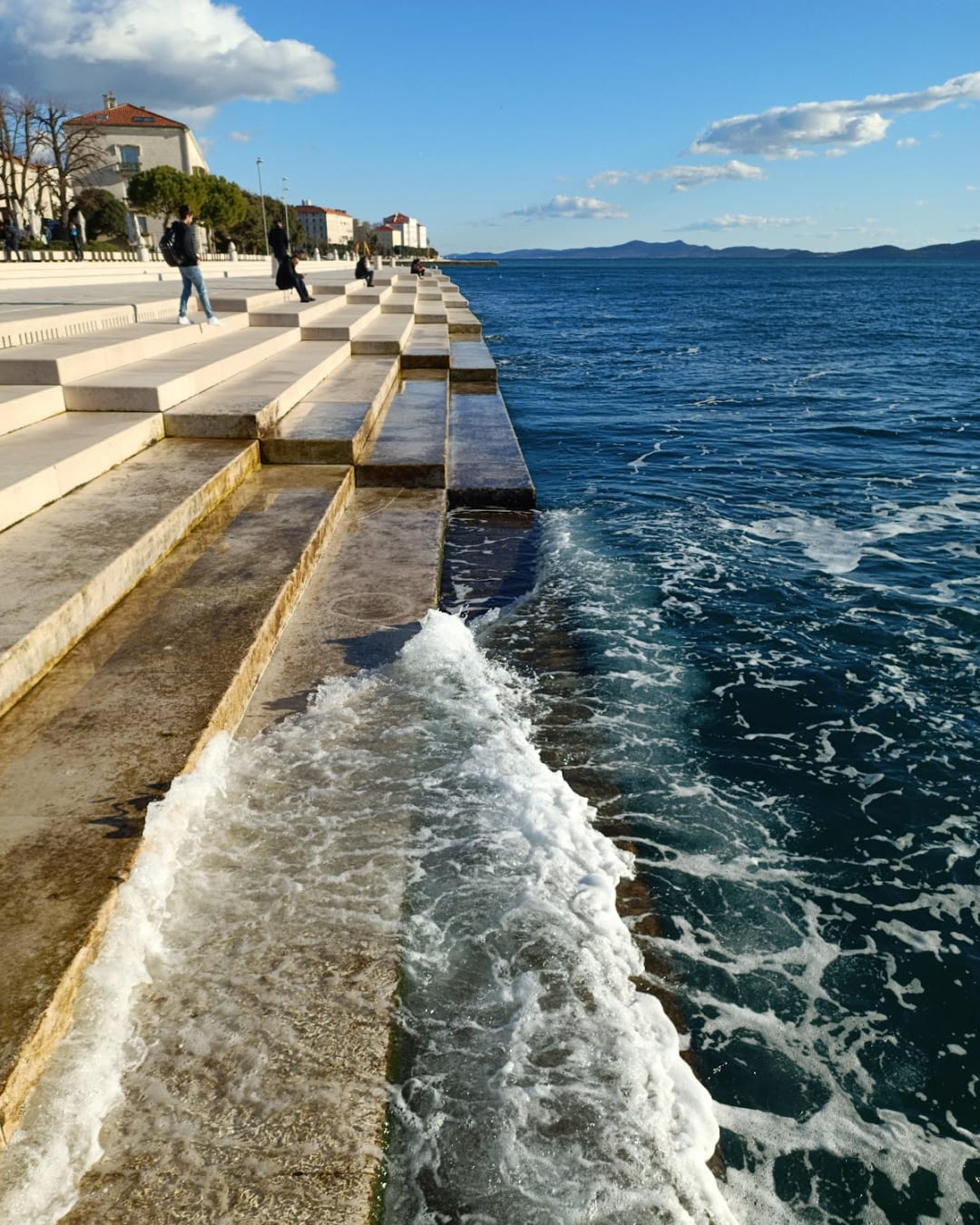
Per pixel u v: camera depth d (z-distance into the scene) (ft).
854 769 15.49
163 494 20.66
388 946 9.28
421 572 21.34
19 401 23.18
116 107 225.15
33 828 9.96
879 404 59.11
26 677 13.08
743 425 51.34
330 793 12.21
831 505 33.45
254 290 62.95
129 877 9.30
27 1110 7.00
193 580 17.88
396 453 30.09
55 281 72.28
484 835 11.59
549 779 13.35
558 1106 7.89
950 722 17.16
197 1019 8.18
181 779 10.99
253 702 14.73
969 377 73.15
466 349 69.77
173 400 27.17
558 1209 6.99
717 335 118.83
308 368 37.42
